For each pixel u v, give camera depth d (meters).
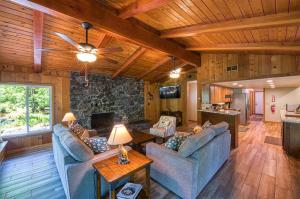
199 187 2.18
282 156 3.54
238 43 3.65
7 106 4.18
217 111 4.68
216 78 5.02
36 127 4.57
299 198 2.10
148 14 2.77
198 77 5.45
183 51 4.53
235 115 4.08
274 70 3.92
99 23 2.54
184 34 3.21
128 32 2.99
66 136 2.28
